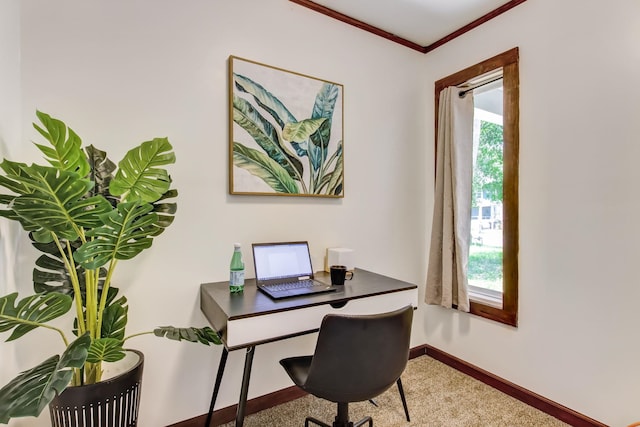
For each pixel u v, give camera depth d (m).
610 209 1.61
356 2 2.03
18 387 0.89
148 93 1.56
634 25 1.53
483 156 2.30
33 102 1.34
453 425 1.73
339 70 2.15
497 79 2.16
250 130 1.80
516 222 1.99
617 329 1.59
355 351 1.16
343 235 2.18
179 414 1.65
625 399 1.56
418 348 2.54
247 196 1.82
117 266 1.50
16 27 1.28
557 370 1.80
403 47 2.46
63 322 1.40
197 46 1.68
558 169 1.80
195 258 1.67
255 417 1.81
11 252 1.25
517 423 1.75
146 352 1.56
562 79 1.78
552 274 1.83
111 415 1.17
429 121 2.57
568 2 1.76
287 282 1.71
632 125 1.54
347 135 2.20
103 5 1.47
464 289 2.17
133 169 1.15
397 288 1.69
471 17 2.17
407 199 2.49
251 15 1.83
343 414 1.37
